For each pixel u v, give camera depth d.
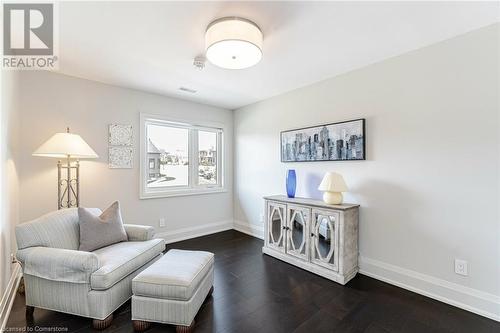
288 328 1.70
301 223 2.70
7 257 1.94
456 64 1.95
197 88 3.21
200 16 1.69
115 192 3.08
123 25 1.79
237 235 3.93
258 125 3.82
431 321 1.77
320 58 2.34
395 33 1.91
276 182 3.54
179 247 3.35
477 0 1.53
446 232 2.00
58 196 2.51
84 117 2.86
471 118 1.88
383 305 1.97
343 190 2.45
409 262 2.21
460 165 1.93
